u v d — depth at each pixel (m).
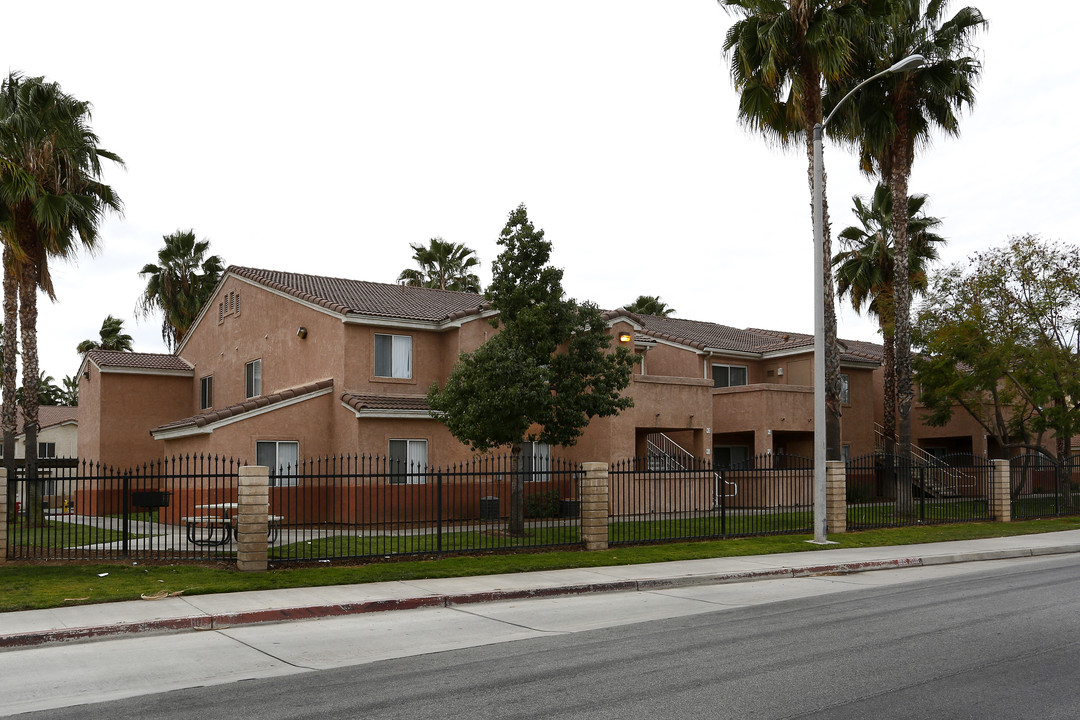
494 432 18.42
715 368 34.94
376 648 9.27
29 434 24.84
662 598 12.64
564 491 26.64
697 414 28.81
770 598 12.55
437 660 8.59
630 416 26.95
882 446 36.66
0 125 23.52
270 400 24.16
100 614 10.64
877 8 23.44
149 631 10.10
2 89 24.55
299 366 27.09
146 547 17.14
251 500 13.88
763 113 24.22
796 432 32.75
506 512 25.30
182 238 42.31
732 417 31.77
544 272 19.38
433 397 19.58
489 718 6.45
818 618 10.70
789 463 32.72
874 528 21.69
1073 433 29.12
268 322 28.86
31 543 17.55
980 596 12.46
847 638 9.34
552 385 19.12
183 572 13.59
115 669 8.37
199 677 8.02
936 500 32.25
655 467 28.23
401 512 23.92
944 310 31.52
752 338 39.56
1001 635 9.44
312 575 13.47
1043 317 29.58
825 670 7.83
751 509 28.22
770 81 22.84
